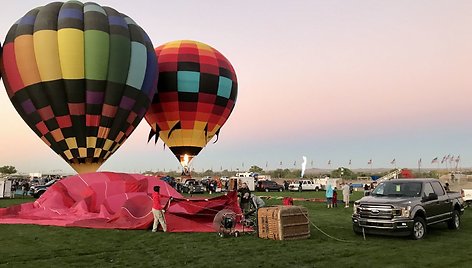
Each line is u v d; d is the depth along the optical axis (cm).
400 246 925
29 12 2153
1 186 2816
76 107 2033
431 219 1076
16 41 2050
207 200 1291
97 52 2045
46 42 2002
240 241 1003
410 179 1159
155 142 3014
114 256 823
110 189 1553
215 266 735
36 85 2020
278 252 860
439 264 744
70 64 2003
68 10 2105
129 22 2295
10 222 1330
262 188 4291
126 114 2184
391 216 998
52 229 1202
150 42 2380
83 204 1476
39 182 3728
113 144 2184
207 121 2892
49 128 2061
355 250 877
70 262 767
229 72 2980
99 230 1184
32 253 851
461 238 1039
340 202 2366
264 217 1054
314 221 1408
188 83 2794
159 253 855
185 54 2853
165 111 2830
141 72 2219
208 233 1138
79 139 2070
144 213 1298
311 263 758
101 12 2186
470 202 1958
